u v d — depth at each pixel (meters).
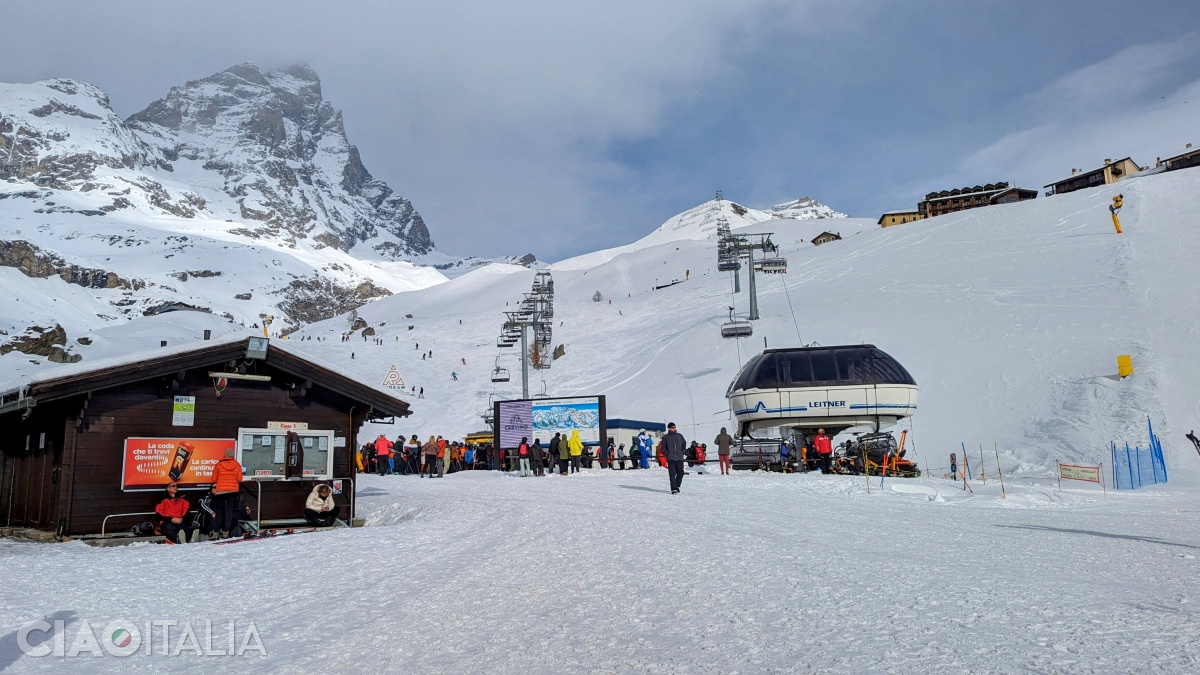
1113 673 4.29
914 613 5.90
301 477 15.85
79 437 13.61
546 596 7.14
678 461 18.59
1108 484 25.53
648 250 194.38
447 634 5.94
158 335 118.00
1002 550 9.52
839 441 37.34
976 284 61.56
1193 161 109.12
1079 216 80.69
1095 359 40.22
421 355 94.69
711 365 59.03
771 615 6.01
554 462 32.34
